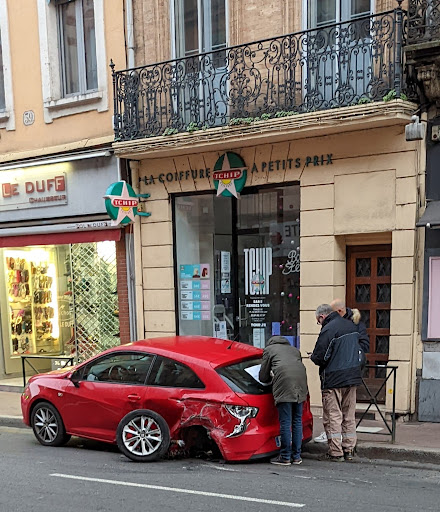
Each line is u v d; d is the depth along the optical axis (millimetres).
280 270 9242
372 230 8031
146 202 10258
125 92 9805
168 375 6469
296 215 9000
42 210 11398
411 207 7723
